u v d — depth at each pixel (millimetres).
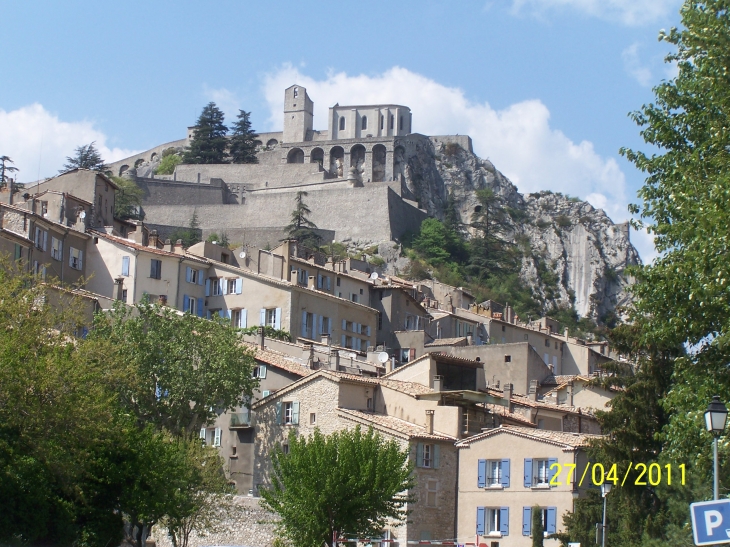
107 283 111188
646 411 71250
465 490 77500
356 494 66312
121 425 65438
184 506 68688
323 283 126000
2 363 53969
